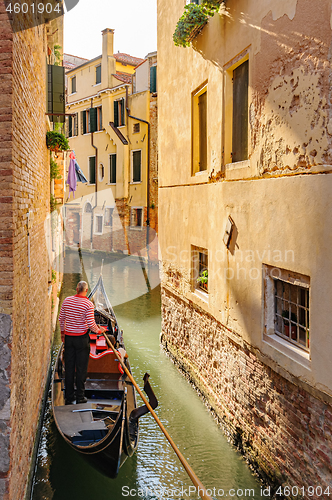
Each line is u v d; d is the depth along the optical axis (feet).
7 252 10.98
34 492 16.19
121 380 20.72
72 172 44.09
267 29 15.12
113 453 14.42
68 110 84.17
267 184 15.33
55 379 20.62
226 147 19.44
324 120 12.01
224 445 18.94
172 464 17.78
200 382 23.57
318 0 12.14
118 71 80.02
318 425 12.67
